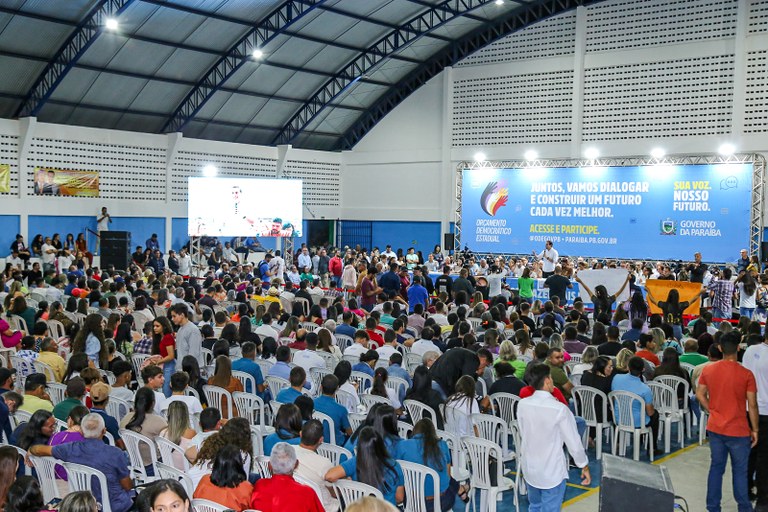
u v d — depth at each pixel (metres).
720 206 23.56
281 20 24.00
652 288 17.12
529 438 5.62
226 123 28.47
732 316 17.48
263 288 18.97
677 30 24.09
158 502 3.91
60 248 22.92
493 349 9.82
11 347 11.23
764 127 22.70
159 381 7.60
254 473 6.05
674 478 8.12
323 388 7.13
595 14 25.66
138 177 25.94
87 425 5.72
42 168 23.22
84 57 22.20
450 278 19.06
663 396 9.25
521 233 27.61
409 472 5.57
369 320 11.28
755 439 6.36
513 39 27.64
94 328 10.01
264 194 26.83
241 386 8.60
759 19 22.67
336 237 33.22
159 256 24.70
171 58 24.02
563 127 26.61
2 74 21.48
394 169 31.52
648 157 24.86
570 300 19.69
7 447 4.64
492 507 6.54
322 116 30.98
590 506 7.27
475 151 28.72
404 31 27.08
